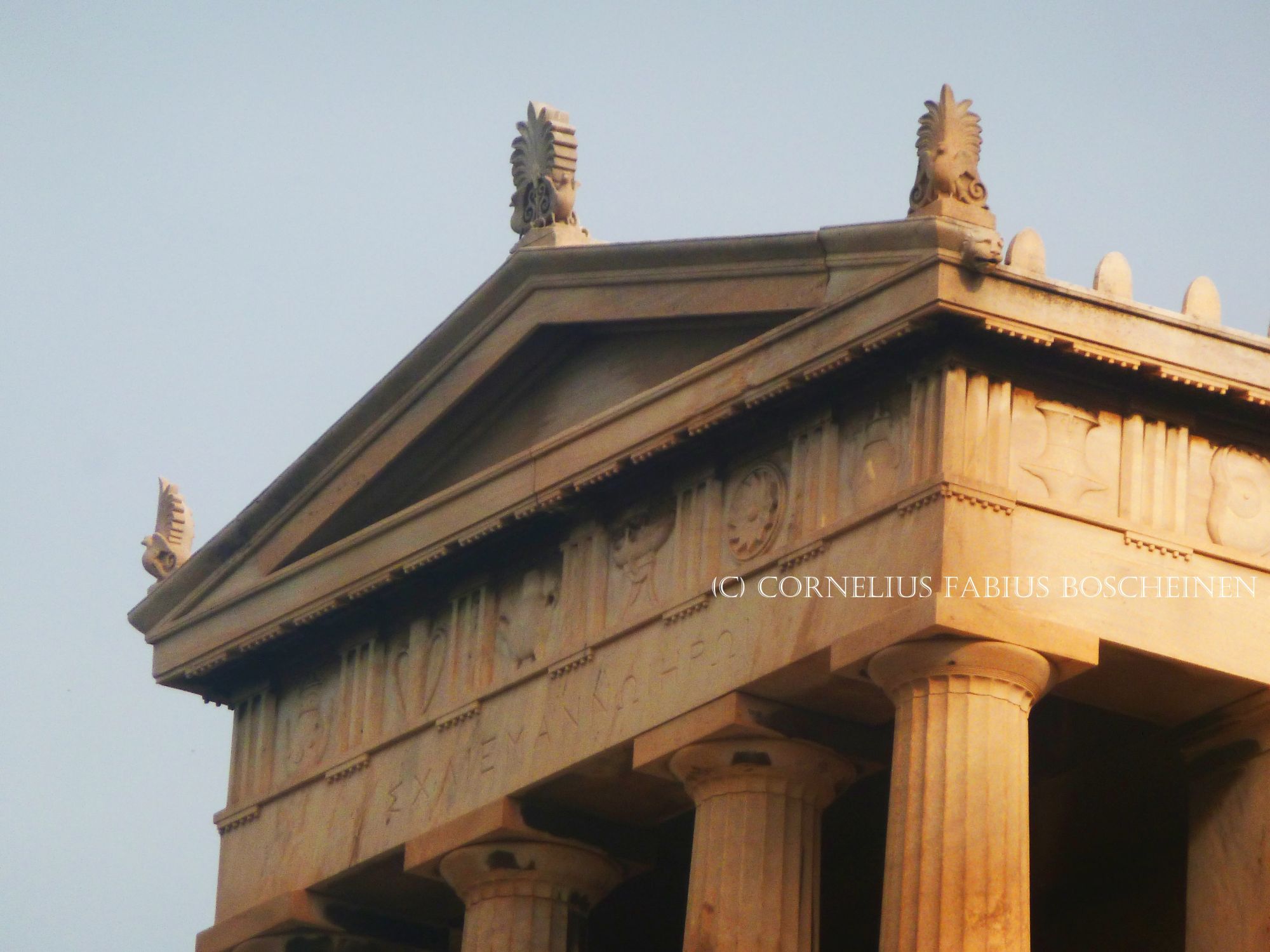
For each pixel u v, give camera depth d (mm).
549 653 169375
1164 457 153375
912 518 148500
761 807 156625
